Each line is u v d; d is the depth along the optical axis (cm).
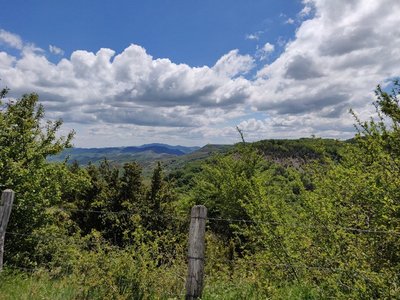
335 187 720
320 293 609
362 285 503
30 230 1013
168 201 1833
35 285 651
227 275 773
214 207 1803
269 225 762
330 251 627
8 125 1066
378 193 579
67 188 1305
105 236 1496
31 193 987
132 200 1753
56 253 1018
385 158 635
